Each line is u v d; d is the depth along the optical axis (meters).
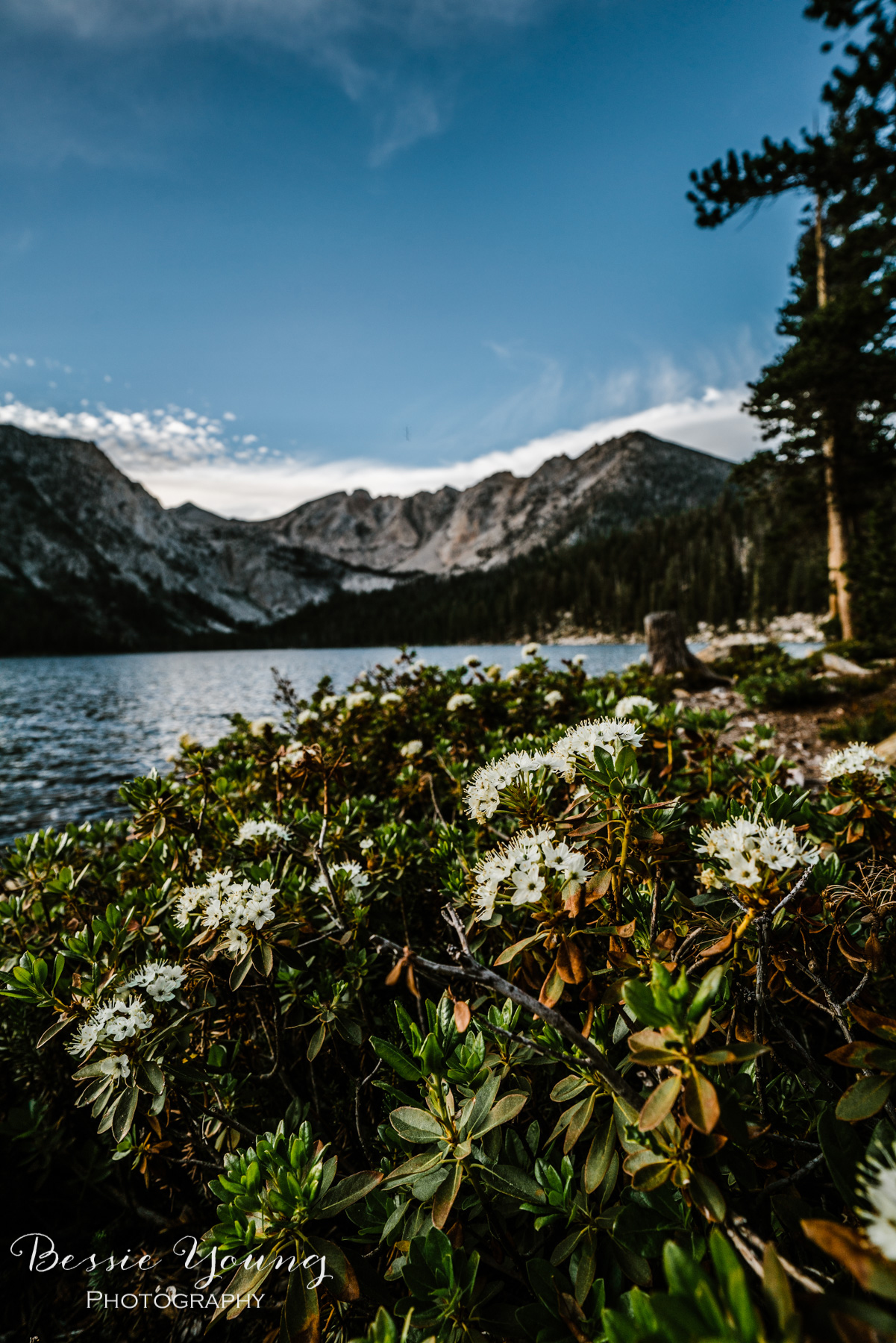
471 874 1.71
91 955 1.77
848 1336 0.61
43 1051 2.06
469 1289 1.03
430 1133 1.16
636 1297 0.76
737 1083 1.21
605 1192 1.05
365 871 2.21
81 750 13.70
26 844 2.77
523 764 1.55
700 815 2.22
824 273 17.98
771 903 1.12
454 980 1.91
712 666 13.70
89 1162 1.98
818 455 17.27
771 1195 1.04
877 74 8.53
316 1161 1.19
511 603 131.50
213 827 2.74
